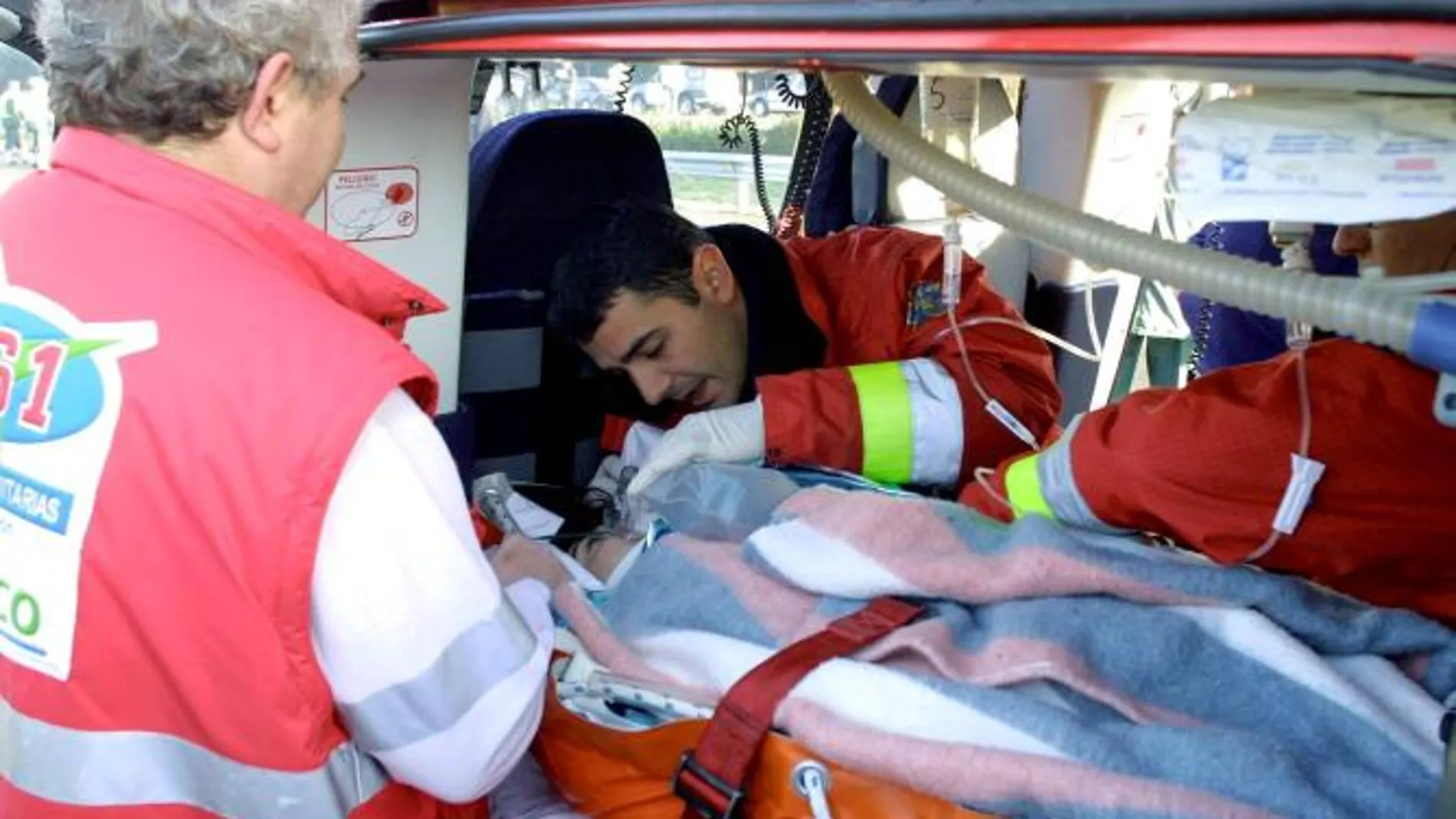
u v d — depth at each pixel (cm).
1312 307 76
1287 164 71
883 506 131
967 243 260
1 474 98
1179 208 79
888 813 106
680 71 238
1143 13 61
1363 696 107
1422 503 107
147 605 93
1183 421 113
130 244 96
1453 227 97
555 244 200
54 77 101
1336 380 108
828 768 108
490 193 193
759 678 113
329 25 101
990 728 106
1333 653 116
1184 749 101
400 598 94
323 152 108
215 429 89
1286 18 58
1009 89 225
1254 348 216
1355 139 69
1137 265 87
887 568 123
